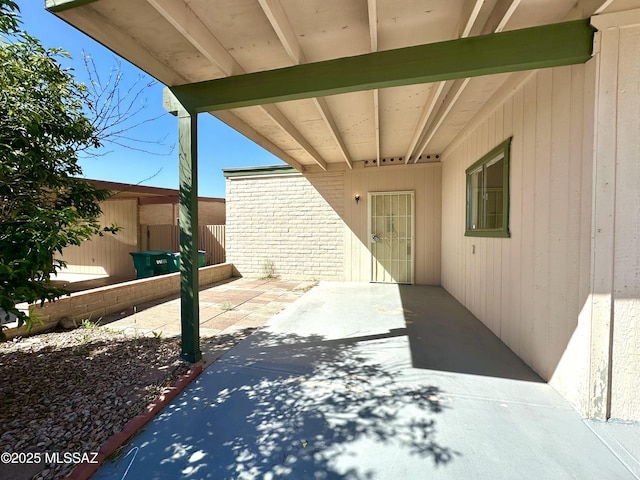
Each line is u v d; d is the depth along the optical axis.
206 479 1.57
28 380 2.49
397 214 6.91
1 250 1.88
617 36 1.89
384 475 1.58
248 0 2.03
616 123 1.90
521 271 2.92
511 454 1.71
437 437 1.85
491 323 3.73
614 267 1.92
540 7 2.07
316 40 2.47
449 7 2.11
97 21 2.13
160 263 8.07
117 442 1.79
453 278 5.61
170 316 4.38
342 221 7.26
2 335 1.96
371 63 2.35
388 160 6.86
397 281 6.96
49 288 2.12
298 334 3.68
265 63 2.82
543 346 2.54
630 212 1.90
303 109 3.93
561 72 2.26
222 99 2.72
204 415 2.09
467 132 4.52
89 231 2.19
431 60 2.23
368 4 1.92
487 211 3.90
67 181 2.80
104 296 4.43
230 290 6.36
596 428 1.91
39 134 2.44
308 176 7.45
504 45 2.07
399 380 2.54
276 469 1.63
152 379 2.51
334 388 2.43
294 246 7.58
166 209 12.23
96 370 2.66
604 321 1.95
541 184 2.54
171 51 2.56
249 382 2.53
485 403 2.20
